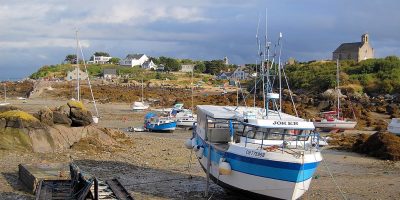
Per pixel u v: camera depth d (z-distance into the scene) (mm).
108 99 94812
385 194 22359
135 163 28078
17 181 22312
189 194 21422
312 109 72688
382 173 27812
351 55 133500
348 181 25234
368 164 31078
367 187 23828
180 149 34844
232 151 18797
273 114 20750
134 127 53625
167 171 26234
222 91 110750
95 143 32406
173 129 50875
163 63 196625
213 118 20156
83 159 28047
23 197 19594
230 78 139625
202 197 20969
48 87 114625
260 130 19000
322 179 25609
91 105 84812
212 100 83062
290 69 113250
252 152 17984
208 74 177750
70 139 31812
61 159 27484
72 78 147375
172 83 140875
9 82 141000
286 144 18781
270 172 17625
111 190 18688
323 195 21875
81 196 16766
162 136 46000
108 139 35125
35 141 29734
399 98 78875
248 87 80812
